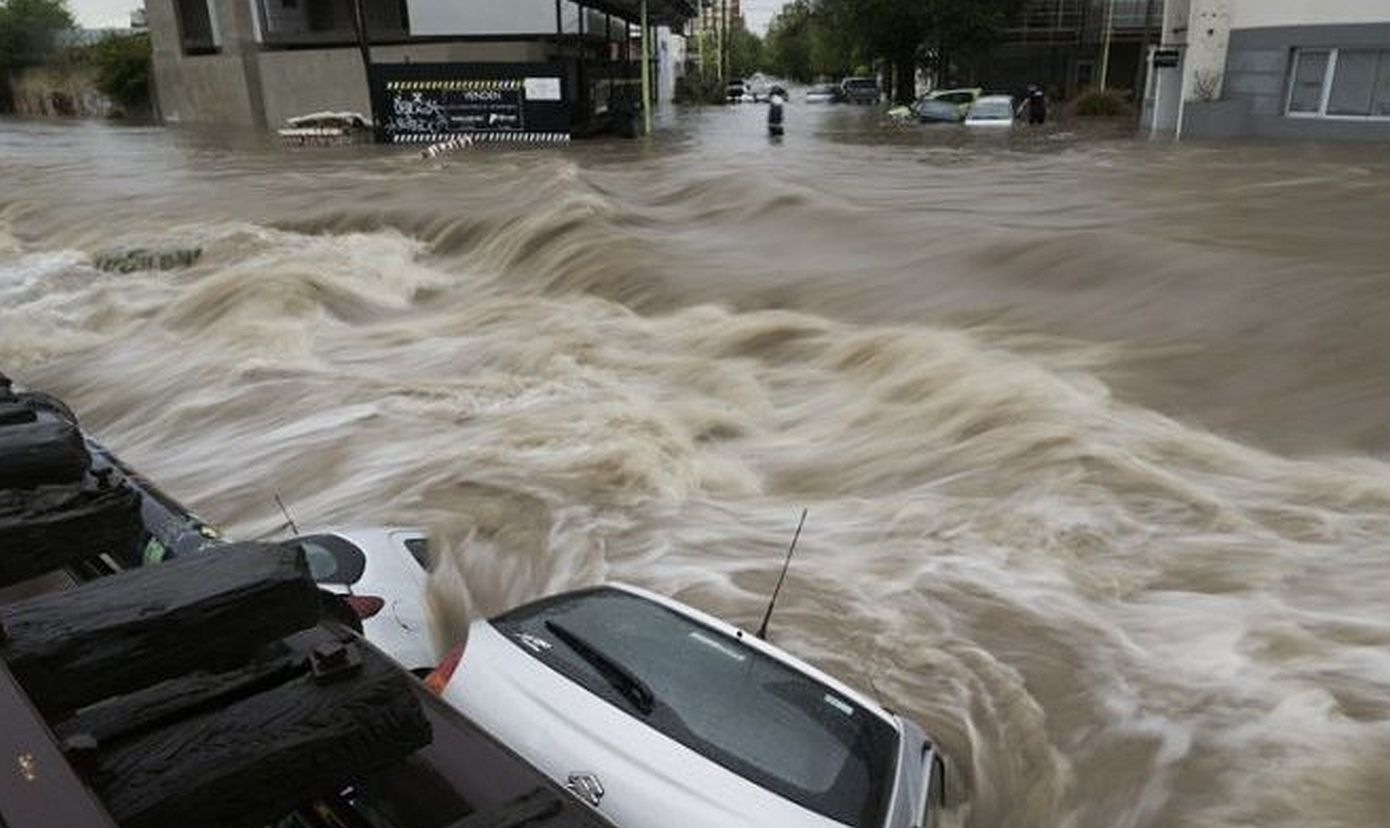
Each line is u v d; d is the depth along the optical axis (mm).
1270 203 19578
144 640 2221
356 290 16984
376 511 9102
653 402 11562
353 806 2555
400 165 30641
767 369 12469
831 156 30172
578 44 41219
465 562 8180
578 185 22672
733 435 10734
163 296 17234
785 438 10594
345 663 2346
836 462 9945
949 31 54875
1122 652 6887
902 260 16312
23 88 69250
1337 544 7914
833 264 16438
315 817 2629
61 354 14734
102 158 34938
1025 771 5988
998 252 16156
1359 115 29516
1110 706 6410
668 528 8734
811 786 3820
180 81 52750
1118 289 14086
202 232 20797
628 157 31016
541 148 34500
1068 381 11070
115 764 2043
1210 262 14469
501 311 15836
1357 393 10281
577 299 16203
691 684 4211
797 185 22688
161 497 5473
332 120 40312
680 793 3668
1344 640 6836
